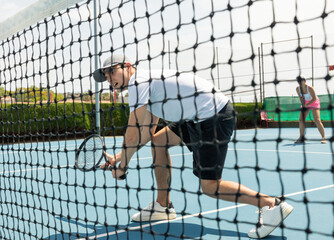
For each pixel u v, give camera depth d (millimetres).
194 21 2033
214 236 2832
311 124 16656
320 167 6133
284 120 17453
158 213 3271
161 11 2158
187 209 3613
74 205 3953
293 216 3242
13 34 3449
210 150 2566
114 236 2971
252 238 2744
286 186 4543
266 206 2701
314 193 4117
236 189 2562
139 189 2213
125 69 2725
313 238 2707
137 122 2342
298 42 1676
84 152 2938
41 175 5926
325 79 1573
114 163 2779
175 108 2633
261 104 17281
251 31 1834
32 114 11719
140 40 2285
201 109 2566
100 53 2531
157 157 3170
